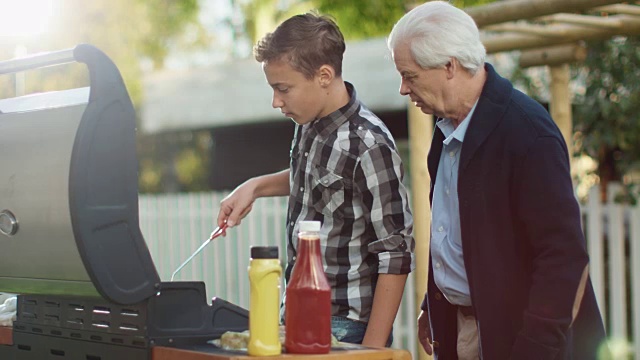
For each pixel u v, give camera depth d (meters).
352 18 12.12
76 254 1.99
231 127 11.34
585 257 2.21
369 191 2.52
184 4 14.55
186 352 1.93
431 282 2.58
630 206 5.95
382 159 2.53
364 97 8.93
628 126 7.20
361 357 1.93
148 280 2.02
